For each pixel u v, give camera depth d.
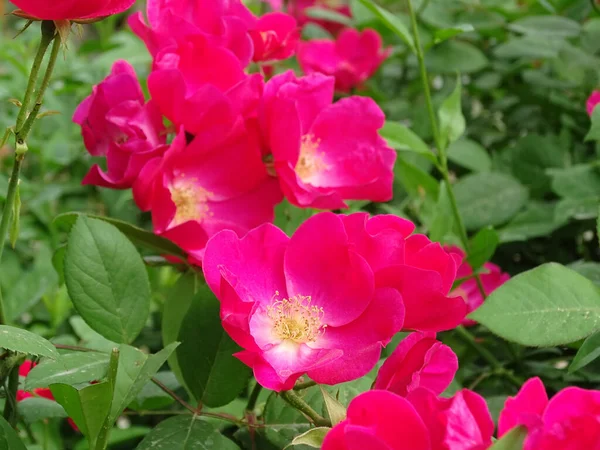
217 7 0.35
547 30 0.53
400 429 0.21
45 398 0.34
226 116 0.32
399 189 0.51
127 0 0.26
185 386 0.32
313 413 0.26
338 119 0.35
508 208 0.49
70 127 0.62
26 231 0.58
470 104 0.62
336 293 0.28
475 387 0.41
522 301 0.28
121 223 0.34
